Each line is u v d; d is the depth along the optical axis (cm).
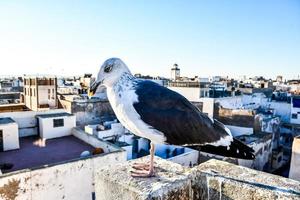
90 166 1407
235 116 2961
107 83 343
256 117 2888
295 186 271
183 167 334
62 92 4425
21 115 2069
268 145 2747
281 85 6469
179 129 337
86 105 3131
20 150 1766
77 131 2042
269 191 259
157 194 267
